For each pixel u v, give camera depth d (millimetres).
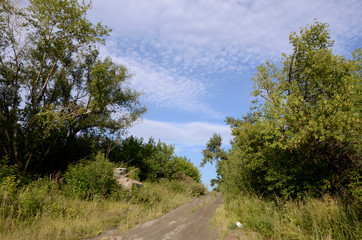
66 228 7641
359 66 9656
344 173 8320
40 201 9430
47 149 19422
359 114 7535
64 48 19531
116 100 24156
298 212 7602
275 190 11258
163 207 14227
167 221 10344
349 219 6117
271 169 10352
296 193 9805
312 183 9227
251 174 13023
